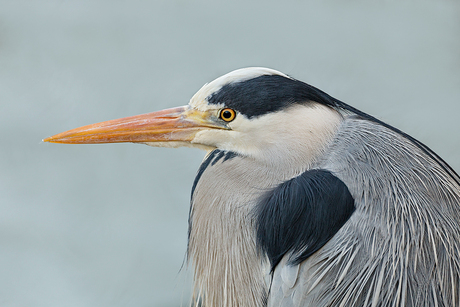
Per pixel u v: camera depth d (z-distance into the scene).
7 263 9.21
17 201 10.09
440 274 3.81
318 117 4.31
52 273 9.14
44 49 12.95
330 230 4.01
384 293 3.82
